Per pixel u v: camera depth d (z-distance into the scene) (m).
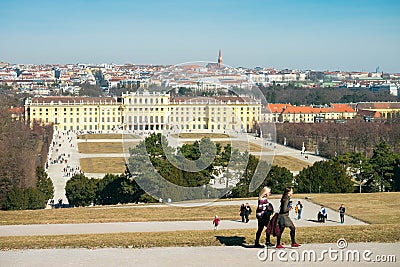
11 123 151.75
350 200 93.88
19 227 64.81
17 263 33.59
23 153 124.31
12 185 102.69
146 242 37.72
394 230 40.59
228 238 38.62
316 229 42.81
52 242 38.31
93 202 108.94
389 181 122.62
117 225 65.81
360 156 124.12
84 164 193.62
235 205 80.94
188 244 37.41
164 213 75.12
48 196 121.00
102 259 34.22
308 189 112.38
